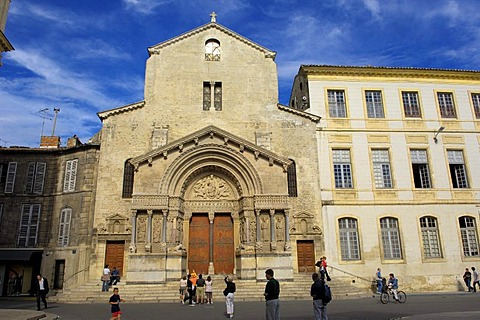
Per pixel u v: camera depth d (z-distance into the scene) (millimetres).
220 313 15773
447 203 28125
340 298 21625
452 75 31031
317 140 28578
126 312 16266
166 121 28094
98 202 25875
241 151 25797
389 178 28453
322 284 10938
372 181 28000
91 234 25984
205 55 30000
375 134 29109
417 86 30688
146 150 27312
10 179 29062
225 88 29281
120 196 26062
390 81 30547
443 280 26531
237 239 25859
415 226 27391
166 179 24750
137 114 28062
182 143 25453
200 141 25969
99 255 24797
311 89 29688
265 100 29188
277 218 24734
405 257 26641
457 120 30219
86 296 21062
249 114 28797
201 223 26438
